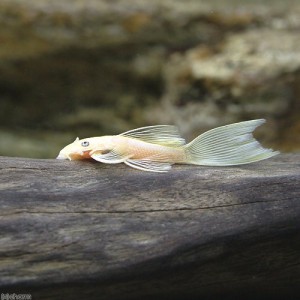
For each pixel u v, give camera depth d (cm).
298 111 49
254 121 28
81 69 56
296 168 28
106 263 24
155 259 24
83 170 26
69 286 24
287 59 49
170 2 55
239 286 27
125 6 53
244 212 25
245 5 57
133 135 28
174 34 54
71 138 59
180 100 54
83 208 25
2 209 24
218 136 28
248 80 49
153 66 56
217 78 51
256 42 52
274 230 25
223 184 26
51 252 24
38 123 59
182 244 24
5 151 57
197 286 26
